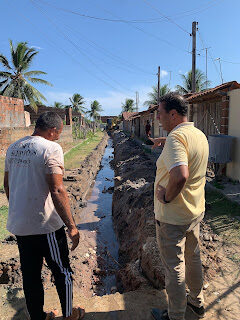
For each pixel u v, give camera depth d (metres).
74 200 9.18
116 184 11.05
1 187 8.70
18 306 3.20
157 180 2.35
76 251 5.63
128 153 17.52
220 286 3.28
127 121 44.59
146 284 3.44
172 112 2.29
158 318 2.62
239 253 4.11
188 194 2.21
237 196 6.42
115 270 5.23
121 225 7.08
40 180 2.28
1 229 5.44
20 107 18.78
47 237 2.35
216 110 9.84
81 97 61.16
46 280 3.98
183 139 2.13
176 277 2.27
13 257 4.36
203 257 3.80
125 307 2.94
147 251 3.75
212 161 7.59
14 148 2.43
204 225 5.17
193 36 17.39
